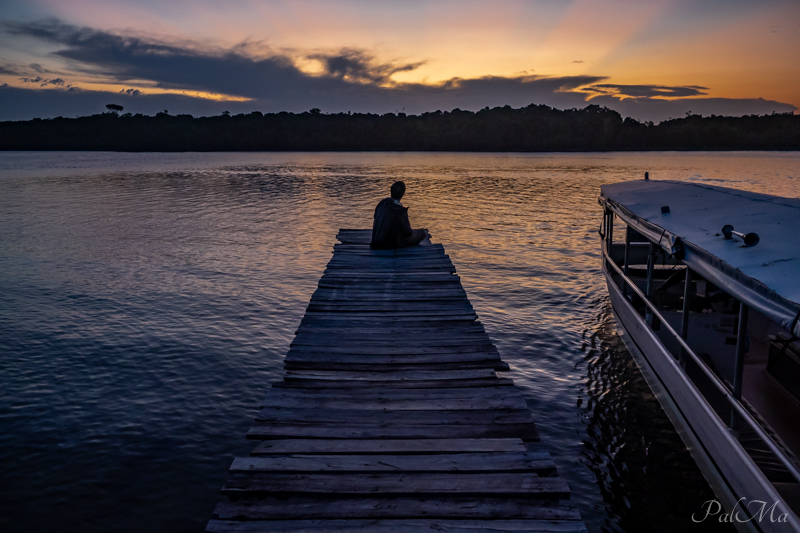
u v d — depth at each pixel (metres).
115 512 5.00
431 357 5.73
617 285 9.49
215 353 8.88
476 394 4.91
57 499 5.16
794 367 5.48
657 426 6.55
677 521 4.89
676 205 6.91
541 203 31.56
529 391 7.54
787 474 4.30
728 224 5.12
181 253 17.05
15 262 15.57
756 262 3.87
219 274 14.37
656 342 6.93
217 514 3.32
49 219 24.47
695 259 4.79
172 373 8.09
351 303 7.59
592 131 178.62
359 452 3.95
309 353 5.82
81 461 5.79
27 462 5.75
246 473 3.70
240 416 6.84
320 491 3.49
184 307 11.39
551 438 6.32
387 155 139.88
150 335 9.68
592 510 5.07
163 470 5.66
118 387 7.60
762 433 3.78
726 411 5.32
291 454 3.91
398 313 7.18
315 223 23.88
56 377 7.88
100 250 17.44
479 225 23.09
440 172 63.78
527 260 16.05
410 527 3.22
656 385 7.11
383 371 5.39
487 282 13.52
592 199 33.69
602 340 9.48
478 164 85.81
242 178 53.00
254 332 9.91
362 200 33.59
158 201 32.53
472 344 6.08
